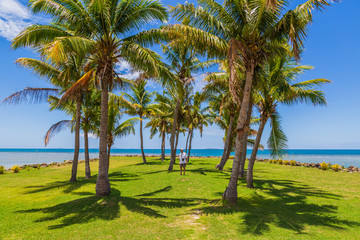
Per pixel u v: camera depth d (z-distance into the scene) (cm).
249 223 563
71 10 796
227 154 2000
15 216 602
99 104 1485
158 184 1132
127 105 1510
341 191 980
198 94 2370
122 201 742
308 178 1392
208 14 783
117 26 889
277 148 1118
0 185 1150
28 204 726
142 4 855
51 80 1214
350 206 717
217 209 686
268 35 796
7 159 4647
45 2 729
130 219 586
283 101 1125
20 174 1722
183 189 1002
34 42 827
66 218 588
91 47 808
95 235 480
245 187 1059
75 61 1252
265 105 1058
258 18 700
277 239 460
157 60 910
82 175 1683
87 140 1503
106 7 754
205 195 892
